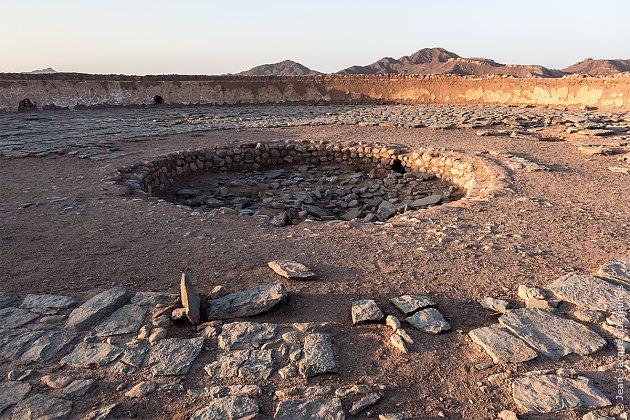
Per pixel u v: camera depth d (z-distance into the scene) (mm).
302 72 84000
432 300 3881
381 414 2635
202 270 4547
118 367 3059
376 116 18906
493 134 13531
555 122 15125
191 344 3299
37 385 2889
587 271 4363
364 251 4988
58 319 3619
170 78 24688
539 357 3100
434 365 3062
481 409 2672
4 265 4656
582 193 7332
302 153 12773
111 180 8469
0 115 19516
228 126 16109
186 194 10109
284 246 5188
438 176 10828
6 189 7770
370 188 10578
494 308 3711
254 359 3125
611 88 19094
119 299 3881
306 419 2564
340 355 3189
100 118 18828
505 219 6062
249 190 10695
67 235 5527
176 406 2703
